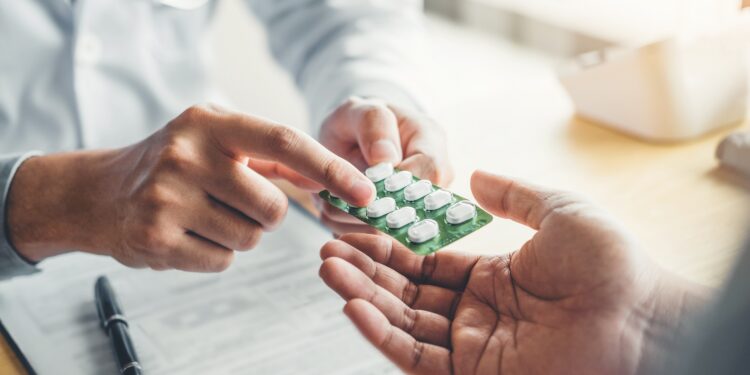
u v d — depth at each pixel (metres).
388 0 0.84
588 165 0.68
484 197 0.54
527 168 0.68
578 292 0.48
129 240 0.56
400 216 0.52
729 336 0.36
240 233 0.56
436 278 0.53
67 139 0.78
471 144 0.72
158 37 0.83
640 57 0.68
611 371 0.47
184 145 0.55
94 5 0.77
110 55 0.79
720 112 0.71
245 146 0.54
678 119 0.69
